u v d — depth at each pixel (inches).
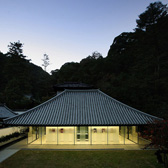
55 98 711.7
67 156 460.4
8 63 2050.9
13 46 2138.3
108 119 569.0
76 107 653.3
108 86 1520.7
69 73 2217.0
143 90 1187.3
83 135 606.5
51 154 479.8
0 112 823.1
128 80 1364.4
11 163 400.5
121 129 650.2
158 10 1408.7
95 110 631.8
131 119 573.0
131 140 638.5
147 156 461.7
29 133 627.2
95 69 2065.7
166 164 381.4
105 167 376.8
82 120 560.4
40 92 2235.5
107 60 2137.1
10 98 1523.1
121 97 1188.5
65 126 555.5
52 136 606.9
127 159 434.6
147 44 1397.6
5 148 549.3
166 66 1236.5
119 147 557.9
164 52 1330.0
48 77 2490.2
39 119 564.7
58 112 613.3
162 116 912.3
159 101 1091.3
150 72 1350.9
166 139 345.4
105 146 571.2
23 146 572.4
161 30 1298.0
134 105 1117.1
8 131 679.1
